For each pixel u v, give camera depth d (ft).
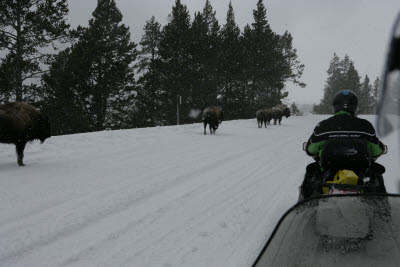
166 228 14.47
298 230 4.94
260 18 164.04
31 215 15.98
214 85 142.10
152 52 174.19
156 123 134.31
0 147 36.19
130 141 43.29
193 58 131.03
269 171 26.27
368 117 113.80
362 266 4.11
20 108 26.78
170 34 132.36
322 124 11.05
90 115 101.35
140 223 15.07
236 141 46.26
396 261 4.11
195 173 25.38
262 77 160.04
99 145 39.19
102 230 14.26
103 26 109.91
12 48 75.77
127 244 12.87
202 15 156.87
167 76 129.90
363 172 10.46
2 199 18.37
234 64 145.48
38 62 79.46
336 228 4.74
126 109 120.37
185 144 41.81
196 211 16.69
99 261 11.51
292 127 77.82
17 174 24.38
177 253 12.03
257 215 15.98
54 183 21.90
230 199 18.70
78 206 17.35
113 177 23.79
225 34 146.82
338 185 9.21
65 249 12.44
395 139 36.45
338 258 4.29
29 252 12.19
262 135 55.72
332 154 10.33
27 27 75.25
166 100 131.44
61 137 43.32
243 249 12.23
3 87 69.51
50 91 88.07
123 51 112.06
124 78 109.19
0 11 72.49
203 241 13.05
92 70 100.32
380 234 4.50
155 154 33.99
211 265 11.07
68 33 82.94
